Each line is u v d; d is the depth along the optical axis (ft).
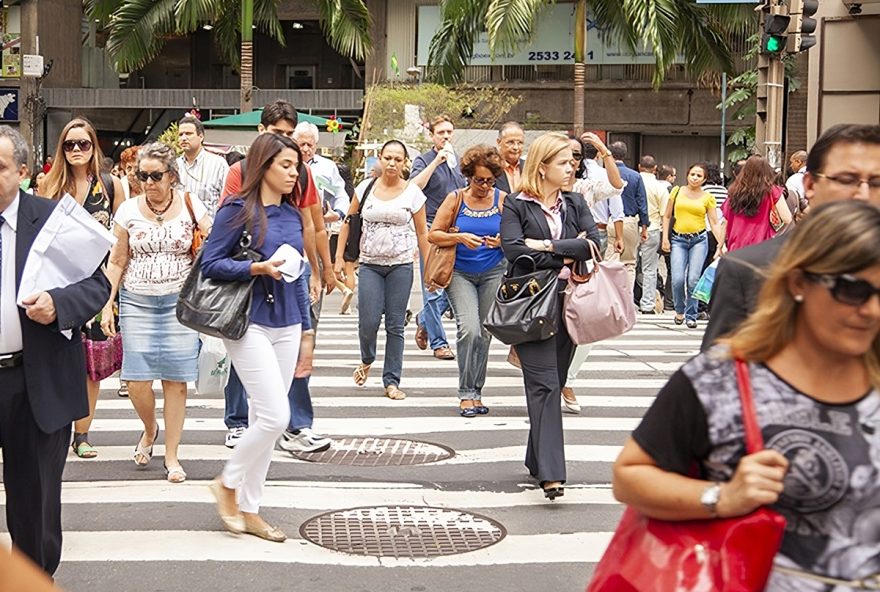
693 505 16.40
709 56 178.70
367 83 209.87
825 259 16.05
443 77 186.60
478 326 54.80
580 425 54.49
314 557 34.91
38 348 28.84
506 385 65.36
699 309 103.24
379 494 42.11
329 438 50.93
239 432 49.06
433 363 72.74
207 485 43.16
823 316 16.22
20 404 28.96
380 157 59.16
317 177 63.41
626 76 197.77
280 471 45.16
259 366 35.96
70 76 246.68
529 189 41.19
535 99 199.72
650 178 103.71
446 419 55.47
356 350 79.92
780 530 15.94
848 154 22.67
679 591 16.14
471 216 53.52
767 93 90.63
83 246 29.17
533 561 34.71
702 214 93.91
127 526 37.86
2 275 28.76
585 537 37.11
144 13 178.70
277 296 36.65
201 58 262.26
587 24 196.75
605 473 45.42
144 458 45.98
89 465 46.24
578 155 63.77
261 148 36.70
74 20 248.32
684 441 16.98
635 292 111.24
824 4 157.48
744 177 62.08
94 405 47.32
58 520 30.19
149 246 43.06
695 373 17.03
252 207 36.42
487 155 52.47
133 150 73.82
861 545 16.42
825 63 158.10
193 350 43.55
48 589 10.54
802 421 16.56
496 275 54.75
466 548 35.88
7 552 10.52
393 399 60.54
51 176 45.37
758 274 20.63
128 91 229.04
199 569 33.73
